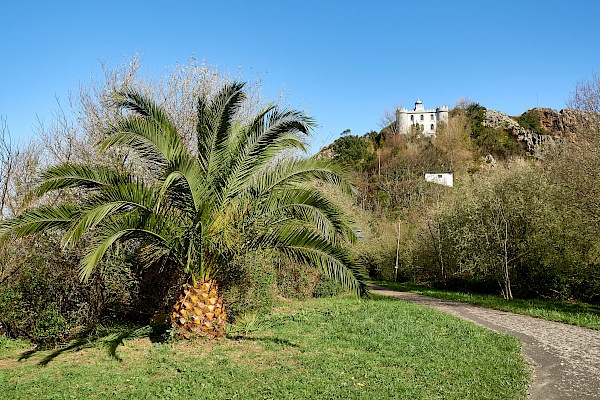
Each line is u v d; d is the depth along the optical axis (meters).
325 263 7.44
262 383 5.52
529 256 17.55
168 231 7.39
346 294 17.06
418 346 7.60
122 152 11.06
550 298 17.14
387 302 14.50
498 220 18.00
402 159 52.59
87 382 5.65
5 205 9.77
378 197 43.97
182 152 7.37
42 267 8.40
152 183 10.93
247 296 10.51
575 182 15.93
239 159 7.84
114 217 6.90
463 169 51.53
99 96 11.84
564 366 6.64
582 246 16.11
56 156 10.97
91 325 8.70
